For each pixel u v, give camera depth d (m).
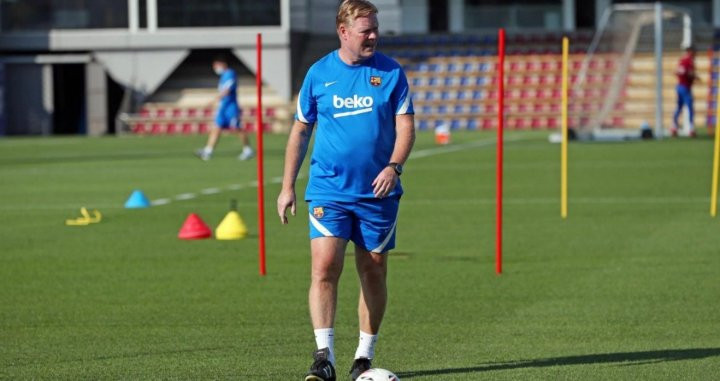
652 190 52.25
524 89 113.62
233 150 86.75
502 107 28.77
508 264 32.34
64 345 22.64
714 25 119.44
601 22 122.94
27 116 111.62
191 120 113.62
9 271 32.25
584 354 21.34
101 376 19.95
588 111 107.31
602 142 86.69
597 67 111.12
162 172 66.25
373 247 18.77
